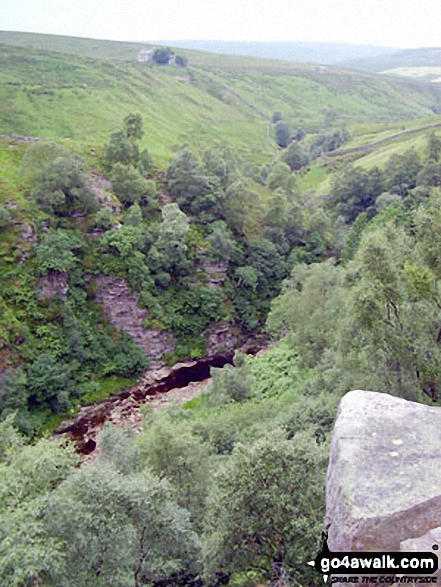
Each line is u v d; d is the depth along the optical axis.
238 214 85.25
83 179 73.31
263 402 45.31
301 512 17.39
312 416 32.84
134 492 18.48
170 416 48.88
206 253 80.19
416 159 110.38
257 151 193.62
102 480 18.44
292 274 73.69
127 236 73.00
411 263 28.88
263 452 18.31
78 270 70.94
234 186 85.25
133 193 79.44
